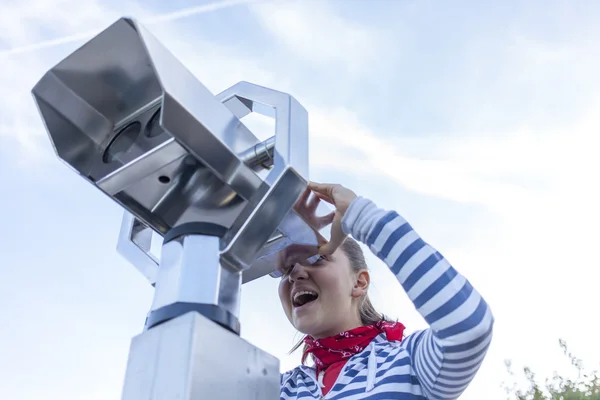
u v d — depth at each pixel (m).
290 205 0.94
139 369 0.77
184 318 0.77
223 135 0.92
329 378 1.43
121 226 1.28
